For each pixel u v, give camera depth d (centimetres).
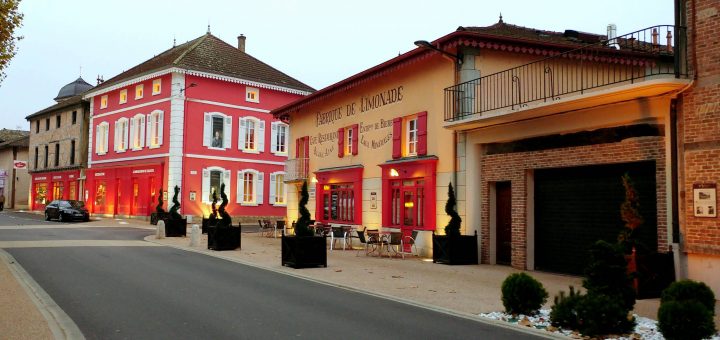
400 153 1883
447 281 1218
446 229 1570
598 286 793
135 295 991
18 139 6038
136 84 3838
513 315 848
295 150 2695
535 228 1452
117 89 4031
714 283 1007
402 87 1900
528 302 845
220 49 3922
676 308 677
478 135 1574
